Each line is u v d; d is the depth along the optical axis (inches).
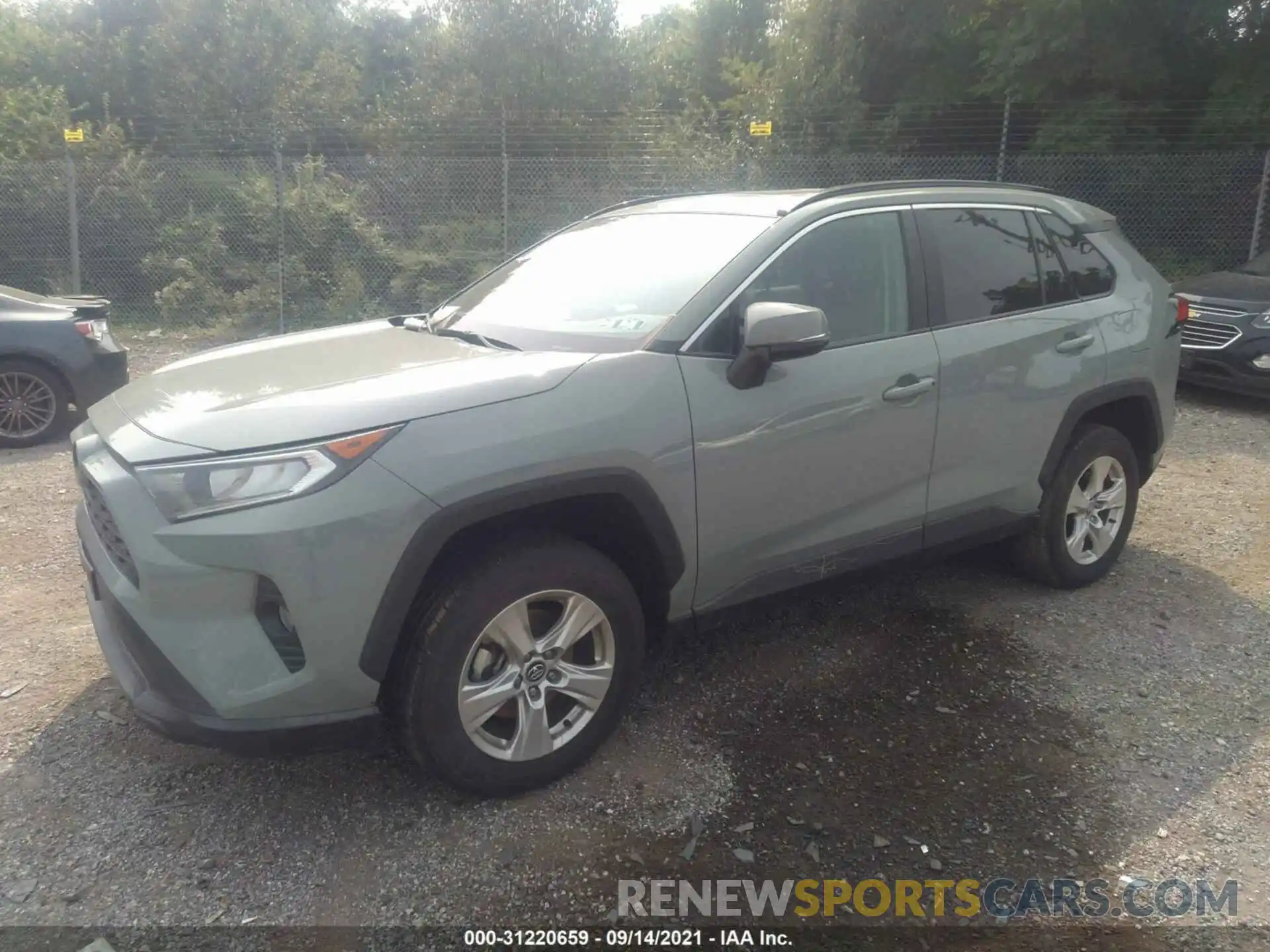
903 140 612.1
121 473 103.3
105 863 104.2
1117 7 510.9
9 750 122.9
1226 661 150.1
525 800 114.9
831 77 617.0
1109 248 175.5
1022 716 134.6
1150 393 173.5
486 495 103.4
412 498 99.6
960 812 114.4
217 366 128.1
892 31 626.8
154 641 99.4
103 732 127.3
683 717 133.1
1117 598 172.1
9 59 732.7
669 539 117.9
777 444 125.6
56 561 184.9
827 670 146.0
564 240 162.6
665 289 129.6
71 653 147.6
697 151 577.0
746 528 125.7
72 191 491.8
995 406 149.9
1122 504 176.2
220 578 97.0
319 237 535.8
